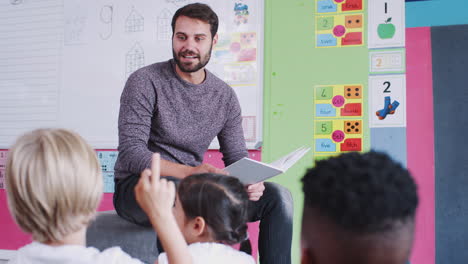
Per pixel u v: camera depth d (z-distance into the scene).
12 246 2.41
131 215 1.46
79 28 2.43
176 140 1.56
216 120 1.63
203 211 1.10
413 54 1.97
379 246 0.43
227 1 2.22
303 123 2.08
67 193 0.72
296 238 2.02
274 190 1.44
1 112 2.52
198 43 1.57
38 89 2.47
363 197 0.42
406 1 2.00
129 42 2.35
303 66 2.10
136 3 2.35
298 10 2.13
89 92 2.38
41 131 0.78
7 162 0.75
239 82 2.17
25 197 0.71
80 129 2.38
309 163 2.05
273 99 2.13
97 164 0.80
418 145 1.93
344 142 2.02
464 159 1.88
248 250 1.42
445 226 1.87
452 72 1.92
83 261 0.72
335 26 2.07
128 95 1.51
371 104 2.00
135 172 1.40
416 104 1.95
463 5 1.93
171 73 1.58
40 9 2.50
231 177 1.18
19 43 2.52
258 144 2.12
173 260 0.73
